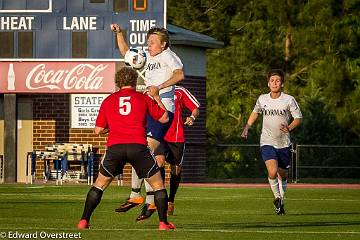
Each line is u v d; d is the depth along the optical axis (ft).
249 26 334.85
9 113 221.25
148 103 93.61
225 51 335.88
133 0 214.48
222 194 181.57
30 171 238.48
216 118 329.72
